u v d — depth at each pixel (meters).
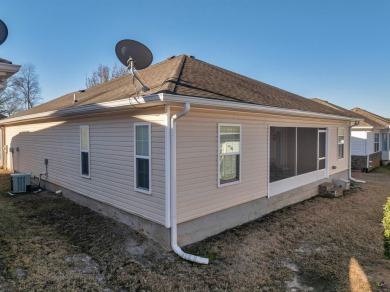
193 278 4.24
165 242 5.24
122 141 6.20
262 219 7.21
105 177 6.84
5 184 10.91
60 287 3.82
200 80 6.61
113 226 6.20
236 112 6.45
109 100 6.01
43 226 6.21
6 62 4.28
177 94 4.72
